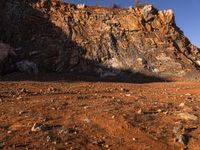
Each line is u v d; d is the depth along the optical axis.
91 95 17.34
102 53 37.72
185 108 13.49
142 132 10.18
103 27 40.66
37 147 8.52
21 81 23.09
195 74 37.47
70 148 8.62
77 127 10.30
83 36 38.53
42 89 19.14
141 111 12.38
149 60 38.66
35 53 33.56
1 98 15.04
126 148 8.99
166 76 36.66
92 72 35.44
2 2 36.28
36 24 37.00
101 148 8.86
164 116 12.11
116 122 10.83
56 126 10.30
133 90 22.02
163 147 9.23
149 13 43.50
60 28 37.81
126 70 36.56
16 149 8.29
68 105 13.54
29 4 38.16
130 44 40.03
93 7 42.94
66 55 35.41
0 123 10.43
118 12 43.19
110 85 24.81
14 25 35.47
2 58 27.45
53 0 40.34
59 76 30.11
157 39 41.66
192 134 10.27
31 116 11.34
